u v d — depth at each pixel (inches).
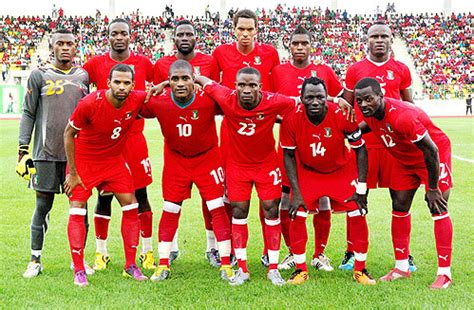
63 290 191.8
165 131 210.1
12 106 1277.1
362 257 204.1
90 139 202.7
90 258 243.0
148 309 171.8
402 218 210.7
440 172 203.3
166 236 213.6
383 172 228.7
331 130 199.6
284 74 244.7
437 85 1441.9
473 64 1584.6
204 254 251.4
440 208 196.1
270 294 188.1
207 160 214.7
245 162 208.1
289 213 204.4
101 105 194.9
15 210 335.0
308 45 240.2
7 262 228.7
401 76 242.4
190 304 177.0
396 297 181.9
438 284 195.5
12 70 1435.8
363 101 194.4
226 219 214.8
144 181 235.6
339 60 1657.2
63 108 212.2
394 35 1813.5
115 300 180.4
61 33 214.5
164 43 1771.7
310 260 241.3
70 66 221.3
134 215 213.0
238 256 207.8
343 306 173.8
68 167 203.3
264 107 197.5
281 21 1881.2
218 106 209.2
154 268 232.4
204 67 246.7
